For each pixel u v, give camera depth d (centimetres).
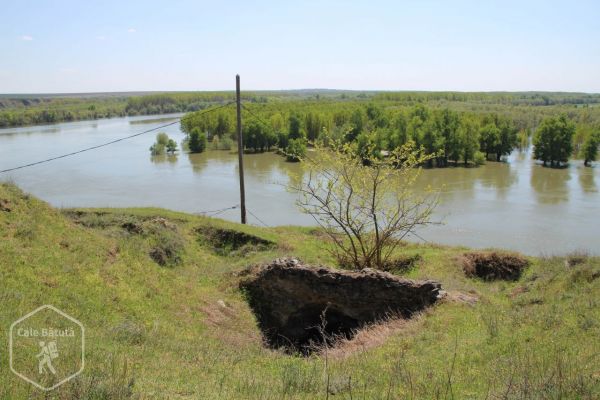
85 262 1309
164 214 2148
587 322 1027
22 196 1491
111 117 14962
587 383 688
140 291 1312
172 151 7356
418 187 4956
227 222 2275
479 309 1307
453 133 6506
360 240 1942
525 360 854
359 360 1012
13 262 1150
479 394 725
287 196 4412
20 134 9406
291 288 1545
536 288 1612
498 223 3625
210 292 1548
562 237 3291
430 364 925
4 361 727
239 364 1006
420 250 2166
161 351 991
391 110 10119
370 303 1482
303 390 808
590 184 5153
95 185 4875
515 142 7100
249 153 7431
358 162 1959
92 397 648
